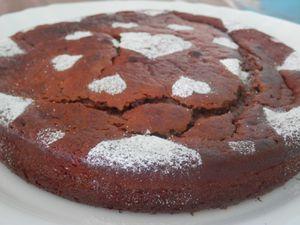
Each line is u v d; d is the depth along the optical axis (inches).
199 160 8.7
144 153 8.7
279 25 14.9
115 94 10.1
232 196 9.2
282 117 10.0
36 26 13.0
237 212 9.3
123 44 11.7
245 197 9.4
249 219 9.1
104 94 10.1
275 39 13.0
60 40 12.1
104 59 11.1
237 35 13.1
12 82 10.9
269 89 10.9
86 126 9.4
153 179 8.6
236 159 8.9
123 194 8.8
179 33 12.6
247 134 9.4
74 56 11.3
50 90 10.5
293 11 17.8
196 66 11.0
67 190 9.2
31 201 9.3
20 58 11.6
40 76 10.9
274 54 12.3
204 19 13.9
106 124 9.5
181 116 9.7
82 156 8.8
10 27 14.3
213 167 8.8
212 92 10.3
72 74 10.7
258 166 9.1
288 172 9.7
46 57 11.4
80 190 9.1
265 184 9.5
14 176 10.0
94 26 12.9
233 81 10.7
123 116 9.8
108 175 8.7
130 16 13.5
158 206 9.0
